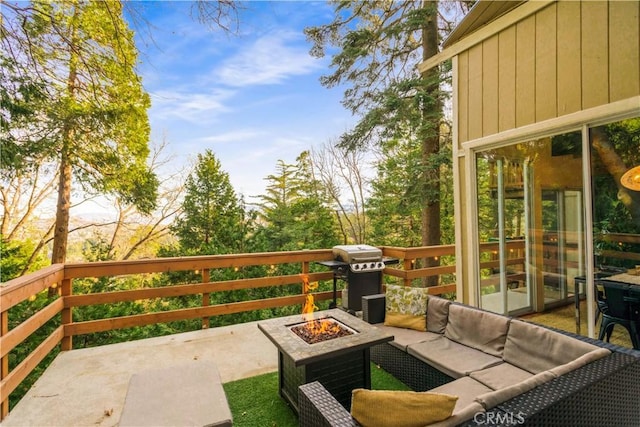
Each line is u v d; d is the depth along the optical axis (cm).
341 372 228
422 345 264
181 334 378
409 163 860
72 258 952
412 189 734
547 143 301
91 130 607
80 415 227
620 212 253
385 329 308
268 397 251
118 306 506
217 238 752
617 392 159
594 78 262
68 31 412
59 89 530
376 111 705
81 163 681
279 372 252
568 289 292
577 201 280
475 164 371
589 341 195
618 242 255
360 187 1281
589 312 274
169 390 171
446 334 285
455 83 389
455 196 393
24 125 523
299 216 1165
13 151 519
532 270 322
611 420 156
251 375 283
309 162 1333
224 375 283
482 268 369
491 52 346
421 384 251
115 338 475
